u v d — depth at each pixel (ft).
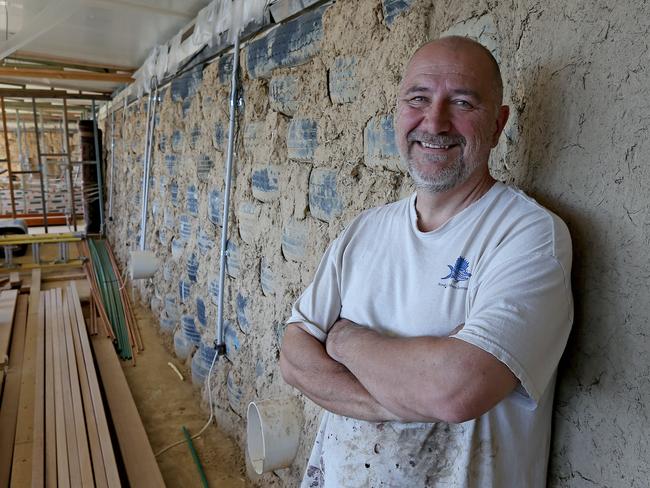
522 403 2.87
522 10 3.58
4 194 29.78
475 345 2.64
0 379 9.55
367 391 3.33
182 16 10.32
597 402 3.16
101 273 18.71
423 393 2.79
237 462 8.44
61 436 7.64
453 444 3.10
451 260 3.22
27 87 22.06
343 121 5.59
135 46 13.24
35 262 19.22
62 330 12.24
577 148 3.23
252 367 8.04
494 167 3.94
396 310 3.46
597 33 3.06
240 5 7.70
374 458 3.36
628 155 2.93
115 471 6.88
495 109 3.28
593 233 3.14
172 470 8.25
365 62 5.17
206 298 10.14
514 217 3.10
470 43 3.27
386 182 4.97
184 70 11.23
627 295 2.96
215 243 9.57
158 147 13.85
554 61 3.36
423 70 3.29
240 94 8.21
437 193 3.38
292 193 6.68
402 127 3.43
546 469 3.42
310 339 3.85
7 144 23.58
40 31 10.84
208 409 9.85
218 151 9.29
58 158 33.42
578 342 3.26
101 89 21.63
